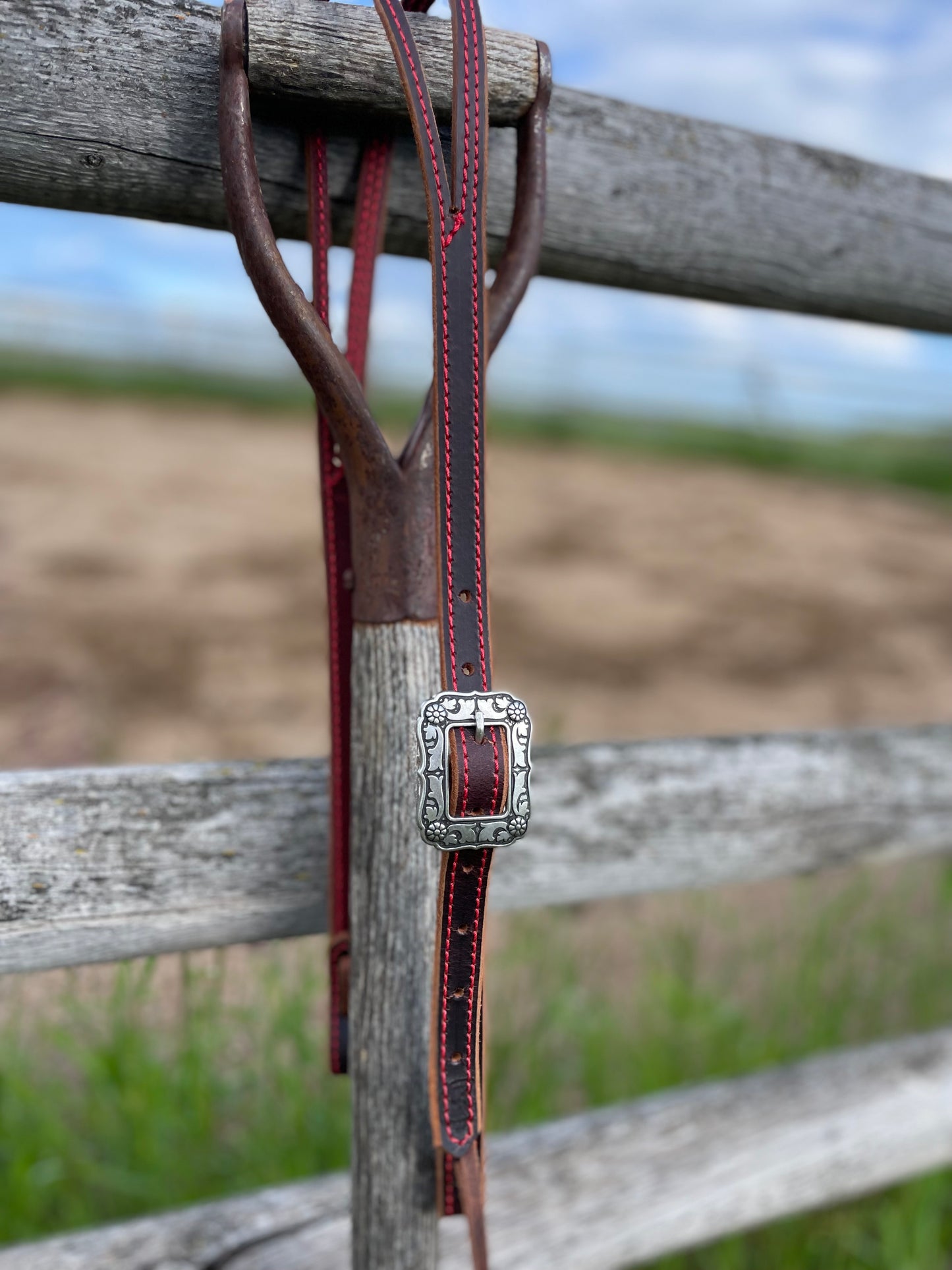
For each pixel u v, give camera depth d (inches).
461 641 26.4
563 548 233.1
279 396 402.3
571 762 43.1
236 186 25.9
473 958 29.0
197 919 36.2
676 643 170.9
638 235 41.9
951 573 235.5
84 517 211.8
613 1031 70.8
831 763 49.3
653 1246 46.1
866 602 204.2
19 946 33.4
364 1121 34.7
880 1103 50.4
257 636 153.8
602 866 44.1
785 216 44.9
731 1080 50.0
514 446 382.0
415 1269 35.8
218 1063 59.7
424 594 30.3
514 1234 42.8
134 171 30.8
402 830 31.8
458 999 29.5
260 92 28.2
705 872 46.9
